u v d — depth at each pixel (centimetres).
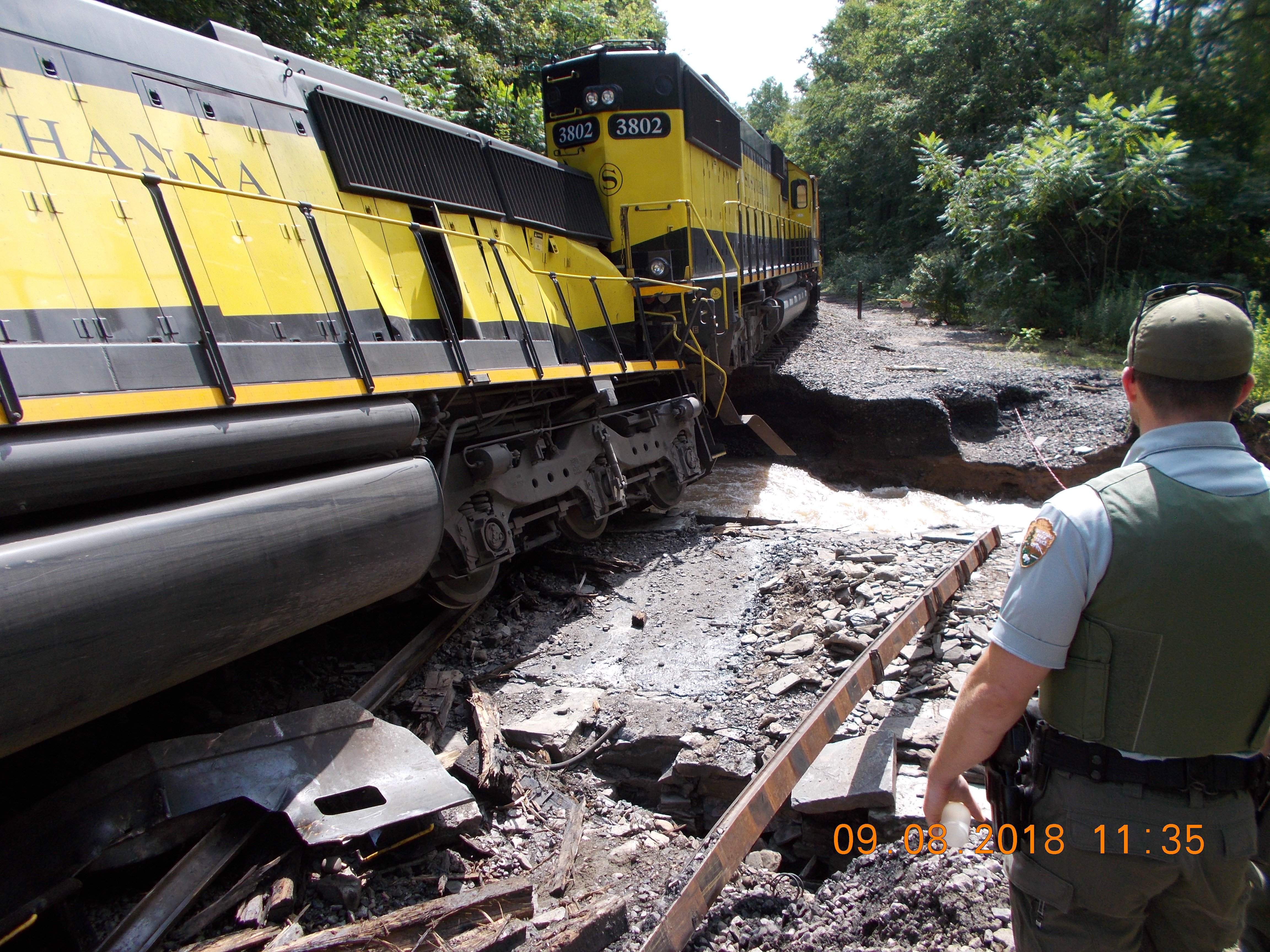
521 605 584
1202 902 163
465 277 519
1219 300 160
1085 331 1554
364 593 362
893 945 268
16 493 246
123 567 256
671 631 535
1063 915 169
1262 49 1764
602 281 719
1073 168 1580
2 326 267
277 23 873
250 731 312
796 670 464
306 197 423
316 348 371
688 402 779
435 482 405
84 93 329
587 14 1728
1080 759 164
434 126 539
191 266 343
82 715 255
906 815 337
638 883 316
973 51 2564
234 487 327
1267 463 1000
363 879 288
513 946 265
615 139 755
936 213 2728
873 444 1021
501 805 364
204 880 272
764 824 291
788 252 1520
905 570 586
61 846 259
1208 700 151
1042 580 157
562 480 596
